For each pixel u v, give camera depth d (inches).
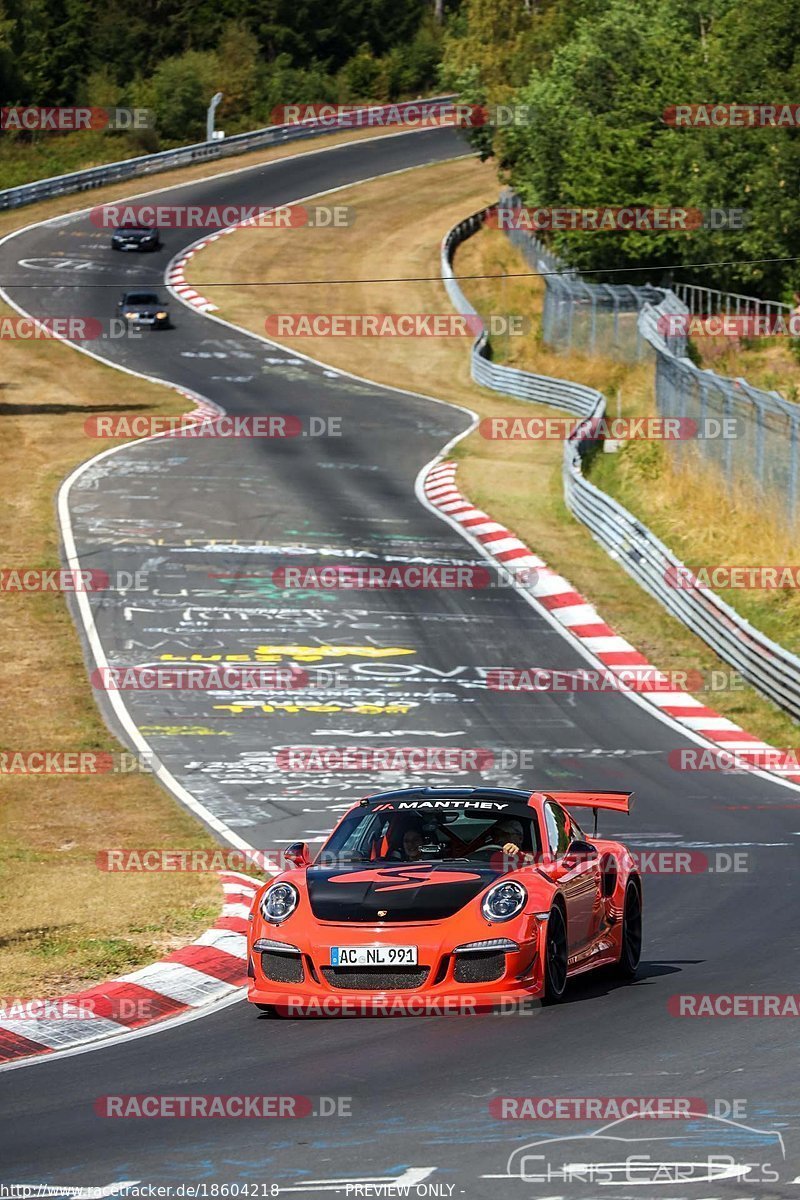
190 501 5689.0
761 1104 1095.0
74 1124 1120.2
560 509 5738.2
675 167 7534.5
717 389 5211.6
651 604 4611.2
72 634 4165.8
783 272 7057.1
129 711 3572.8
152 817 2768.2
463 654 4084.6
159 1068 1289.4
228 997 1583.4
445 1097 1138.0
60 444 6683.1
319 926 1438.2
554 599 4621.1
